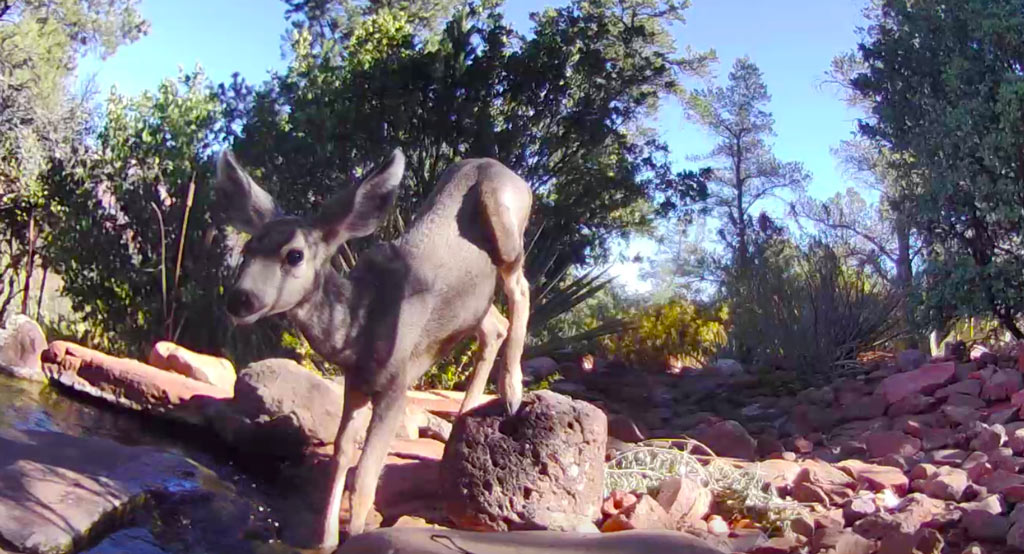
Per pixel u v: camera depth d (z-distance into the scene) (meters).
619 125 13.64
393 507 5.20
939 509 5.13
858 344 10.74
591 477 4.81
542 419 4.71
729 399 9.42
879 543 4.52
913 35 12.12
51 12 19.59
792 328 10.66
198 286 10.20
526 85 12.54
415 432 6.48
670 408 9.05
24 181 13.57
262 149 11.75
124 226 11.35
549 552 3.69
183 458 5.30
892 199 13.62
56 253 11.59
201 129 12.38
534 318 9.99
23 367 7.16
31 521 3.86
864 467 5.98
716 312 12.70
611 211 13.09
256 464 5.95
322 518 4.46
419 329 4.59
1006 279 10.27
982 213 10.64
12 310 13.70
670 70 14.30
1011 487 5.29
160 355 7.27
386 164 4.29
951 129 10.79
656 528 4.67
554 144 12.59
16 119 14.23
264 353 9.20
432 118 12.02
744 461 6.23
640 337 11.87
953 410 7.20
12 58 16.69
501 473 4.68
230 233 11.19
